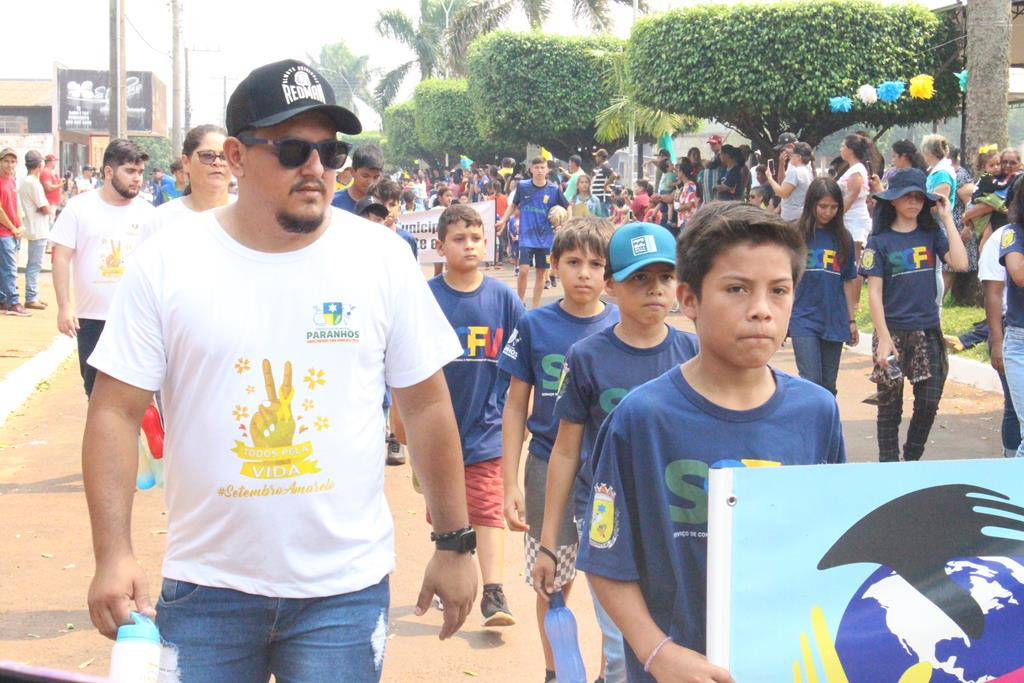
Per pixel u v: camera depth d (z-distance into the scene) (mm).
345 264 2783
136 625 2484
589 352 3836
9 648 4805
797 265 2480
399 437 4879
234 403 2684
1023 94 20031
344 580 2732
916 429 7375
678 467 2537
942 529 2486
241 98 2688
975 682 2471
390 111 63906
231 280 2711
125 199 7074
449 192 22312
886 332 7125
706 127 46688
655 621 2572
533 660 4742
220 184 5918
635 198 23562
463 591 2984
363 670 2750
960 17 21141
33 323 15641
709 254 2465
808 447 2578
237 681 2729
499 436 5199
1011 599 2504
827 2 21000
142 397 2717
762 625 2361
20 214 17328
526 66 36250
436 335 2916
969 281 13898
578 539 4109
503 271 24938
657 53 22297
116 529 2660
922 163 10992
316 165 2684
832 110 21031
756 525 2371
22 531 6488
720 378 2562
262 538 2682
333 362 2736
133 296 2707
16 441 8992
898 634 2436
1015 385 6082
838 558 2410
